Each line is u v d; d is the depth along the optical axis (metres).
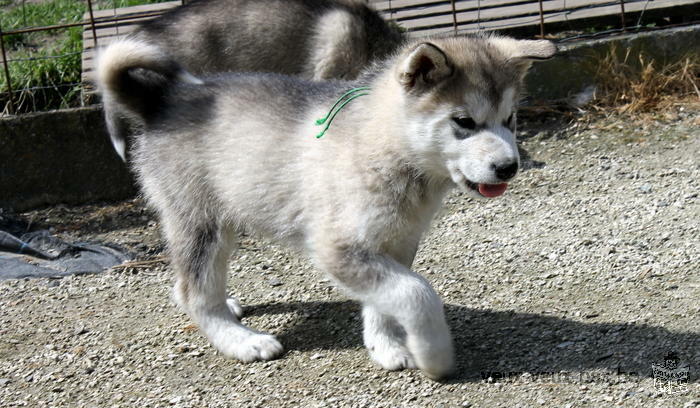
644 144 2.42
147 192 1.95
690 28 2.57
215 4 2.53
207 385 1.84
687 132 2.44
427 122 1.73
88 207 2.47
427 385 1.78
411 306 1.72
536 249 2.12
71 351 1.95
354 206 1.74
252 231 1.89
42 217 2.43
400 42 2.53
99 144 2.46
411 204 1.76
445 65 1.72
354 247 1.75
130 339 1.97
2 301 2.12
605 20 2.65
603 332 1.85
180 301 1.94
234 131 1.86
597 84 2.58
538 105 2.57
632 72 2.58
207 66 2.51
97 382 1.87
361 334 1.93
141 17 2.64
